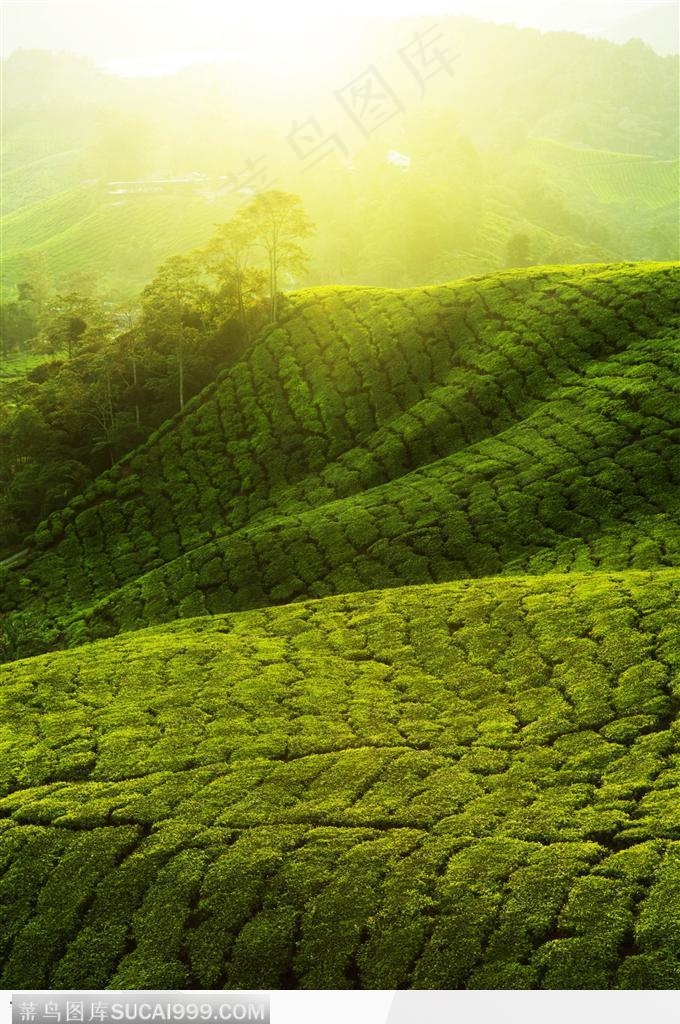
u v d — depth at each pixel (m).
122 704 40.22
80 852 30.73
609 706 34.53
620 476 58.44
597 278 82.94
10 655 62.31
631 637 38.28
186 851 30.05
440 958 25.06
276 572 61.28
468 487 63.12
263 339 93.25
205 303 100.12
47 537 78.69
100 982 26.67
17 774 35.53
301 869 28.58
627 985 23.16
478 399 74.00
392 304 91.06
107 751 36.47
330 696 38.88
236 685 40.72
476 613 44.22
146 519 77.12
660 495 56.00
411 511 62.25
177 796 32.97
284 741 35.72
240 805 31.95
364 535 61.47
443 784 31.84
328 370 85.44
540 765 32.19
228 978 25.94
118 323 109.38
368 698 38.47
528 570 52.69
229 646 45.66
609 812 28.95
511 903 26.06
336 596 51.19
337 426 78.69
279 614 50.12
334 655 43.22
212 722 37.81
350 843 29.42
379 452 72.81
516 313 82.81
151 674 43.09
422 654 41.78
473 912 26.06
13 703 41.69
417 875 27.67
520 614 43.00
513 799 30.56
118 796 33.28
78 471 86.38
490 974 24.33
